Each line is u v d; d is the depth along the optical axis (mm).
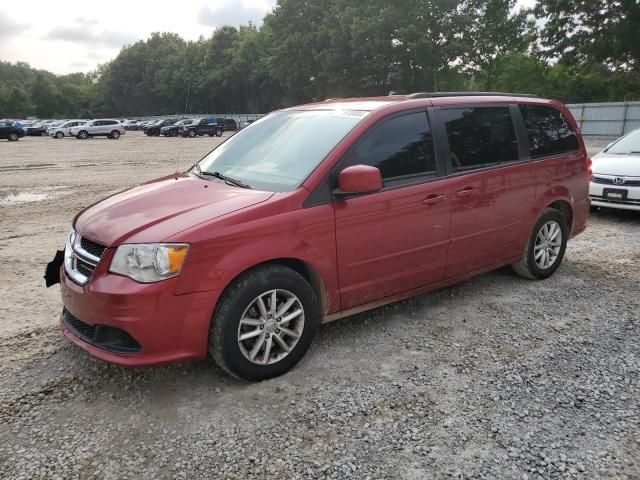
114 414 3037
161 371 3510
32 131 47000
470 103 4516
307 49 54406
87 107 129500
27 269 5848
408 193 3896
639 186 7793
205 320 3084
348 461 2617
